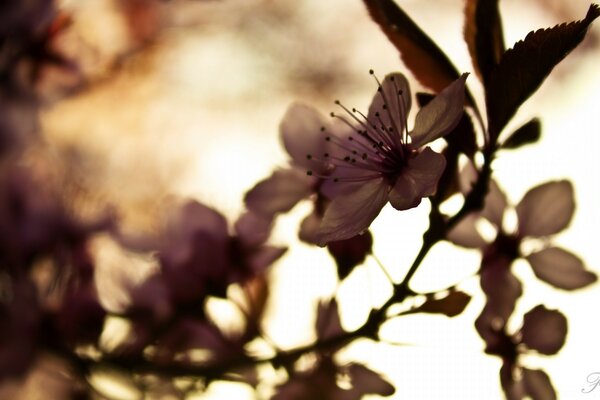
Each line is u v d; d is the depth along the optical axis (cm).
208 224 21
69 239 22
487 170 17
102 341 21
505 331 19
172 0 30
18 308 21
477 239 19
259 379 20
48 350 21
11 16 23
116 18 28
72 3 24
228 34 42
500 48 18
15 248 21
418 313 18
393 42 18
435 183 17
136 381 21
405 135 18
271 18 44
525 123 17
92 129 35
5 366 21
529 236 19
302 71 45
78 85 25
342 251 19
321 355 20
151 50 35
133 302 21
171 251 21
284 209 20
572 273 19
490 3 18
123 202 35
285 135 20
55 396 21
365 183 18
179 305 20
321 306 20
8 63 24
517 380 18
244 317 20
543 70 17
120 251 22
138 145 38
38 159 25
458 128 17
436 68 18
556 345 18
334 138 20
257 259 20
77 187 22
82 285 21
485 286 19
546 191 19
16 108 24
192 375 20
